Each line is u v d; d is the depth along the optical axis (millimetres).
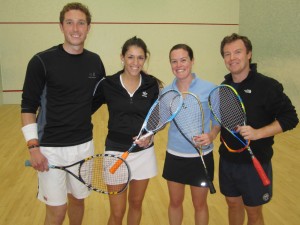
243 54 1769
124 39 7457
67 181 2006
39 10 7066
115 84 1933
